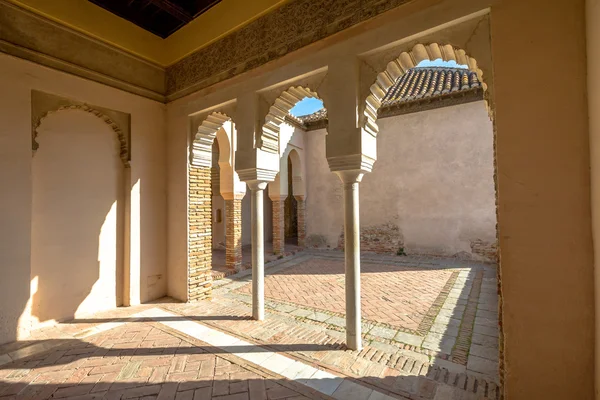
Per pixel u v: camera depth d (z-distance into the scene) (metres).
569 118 2.19
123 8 4.80
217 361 3.17
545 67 2.27
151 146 5.20
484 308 4.96
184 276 5.08
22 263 3.70
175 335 3.79
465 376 2.89
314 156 11.84
